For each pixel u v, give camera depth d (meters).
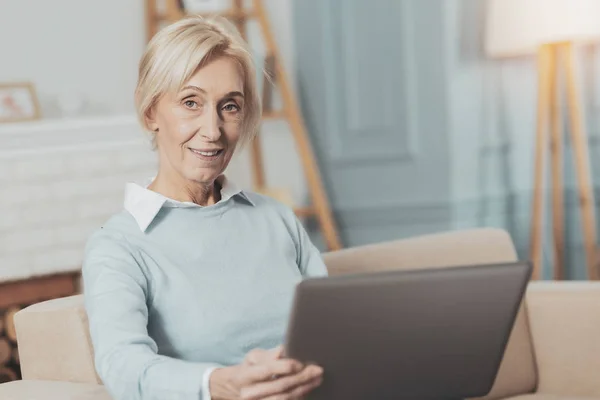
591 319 2.58
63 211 4.79
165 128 2.00
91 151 4.85
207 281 1.99
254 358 1.57
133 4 5.58
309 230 6.03
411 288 1.56
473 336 1.66
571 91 5.02
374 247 2.68
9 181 4.66
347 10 5.80
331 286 1.50
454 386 1.70
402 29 5.66
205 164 2.00
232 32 2.02
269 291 2.06
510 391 2.62
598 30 4.80
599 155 5.31
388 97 5.75
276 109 5.98
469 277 1.60
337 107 5.91
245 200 2.17
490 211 5.61
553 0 4.85
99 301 1.83
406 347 1.61
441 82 5.58
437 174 5.67
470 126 5.59
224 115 2.00
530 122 5.52
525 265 1.65
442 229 5.70
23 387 2.11
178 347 1.94
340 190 5.96
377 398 1.65
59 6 5.34
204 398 1.63
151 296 1.94
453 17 5.52
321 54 5.90
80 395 1.99
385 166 5.82
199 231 2.03
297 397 1.58
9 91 5.01
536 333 2.68
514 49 5.03
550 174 5.44
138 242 1.96
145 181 2.12
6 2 5.18
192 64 1.94
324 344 1.55
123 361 1.72
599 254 5.16
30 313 2.20
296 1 5.93
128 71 5.57
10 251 4.66
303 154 5.68
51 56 5.31
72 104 5.28
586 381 2.59
